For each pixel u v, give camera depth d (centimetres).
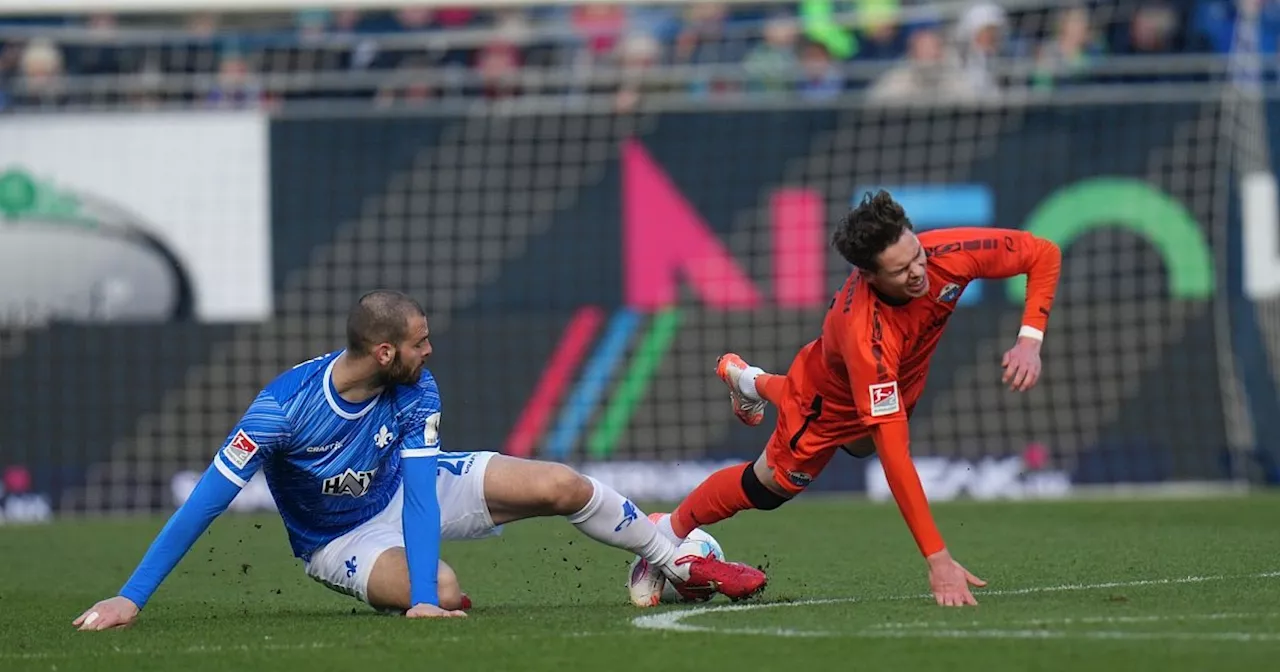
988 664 1474
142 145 4509
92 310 4491
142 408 4462
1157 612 1798
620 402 4475
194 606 2344
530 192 4578
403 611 2045
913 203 4541
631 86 5047
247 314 4509
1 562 3159
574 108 4603
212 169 4525
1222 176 4503
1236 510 3672
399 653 1628
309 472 1994
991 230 2066
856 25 5212
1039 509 3844
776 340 4466
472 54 5200
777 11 5309
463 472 2081
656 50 5216
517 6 4453
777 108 4572
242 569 2841
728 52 5234
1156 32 5078
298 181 4544
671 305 4516
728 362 2352
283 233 4531
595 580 2573
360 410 1972
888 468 1927
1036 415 4434
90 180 4497
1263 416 4450
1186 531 3142
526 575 2680
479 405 4497
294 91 5162
